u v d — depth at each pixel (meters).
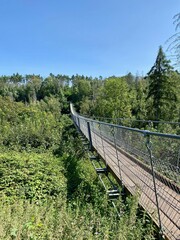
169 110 18.53
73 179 7.89
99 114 32.34
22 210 4.50
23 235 3.17
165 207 2.49
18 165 8.47
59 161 10.67
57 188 7.04
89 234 2.92
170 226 2.24
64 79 88.50
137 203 2.69
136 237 2.36
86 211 4.12
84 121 11.84
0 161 8.78
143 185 3.19
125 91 32.28
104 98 33.69
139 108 26.64
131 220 2.59
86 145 10.62
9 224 3.41
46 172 8.20
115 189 4.56
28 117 26.20
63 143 14.20
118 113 28.94
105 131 6.62
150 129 7.98
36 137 15.17
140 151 3.08
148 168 2.97
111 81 32.34
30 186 7.14
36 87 70.50
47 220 3.79
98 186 6.44
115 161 5.13
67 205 5.33
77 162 9.95
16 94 64.69
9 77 84.94
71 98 65.69
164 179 2.41
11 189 7.02
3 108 26.94
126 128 3.01
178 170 2.15
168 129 8.19
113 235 2.63
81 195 5.90
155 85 19.78
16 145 14.04
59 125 21.47
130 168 3.79
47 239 3.04
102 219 3.41
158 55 19.45
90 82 71.38
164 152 2.35
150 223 2.44
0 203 5.79
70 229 3.00
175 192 2.36
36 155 10.91
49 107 42.19
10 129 16.66
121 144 4.21
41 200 6.41
